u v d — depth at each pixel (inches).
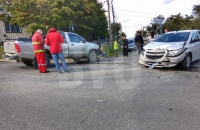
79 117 112.2
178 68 271.3
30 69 285.0
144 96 149.4
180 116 113.3
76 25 671.1
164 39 299.6
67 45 333.1
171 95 151.0
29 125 102.2
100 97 147.7
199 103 133.6
